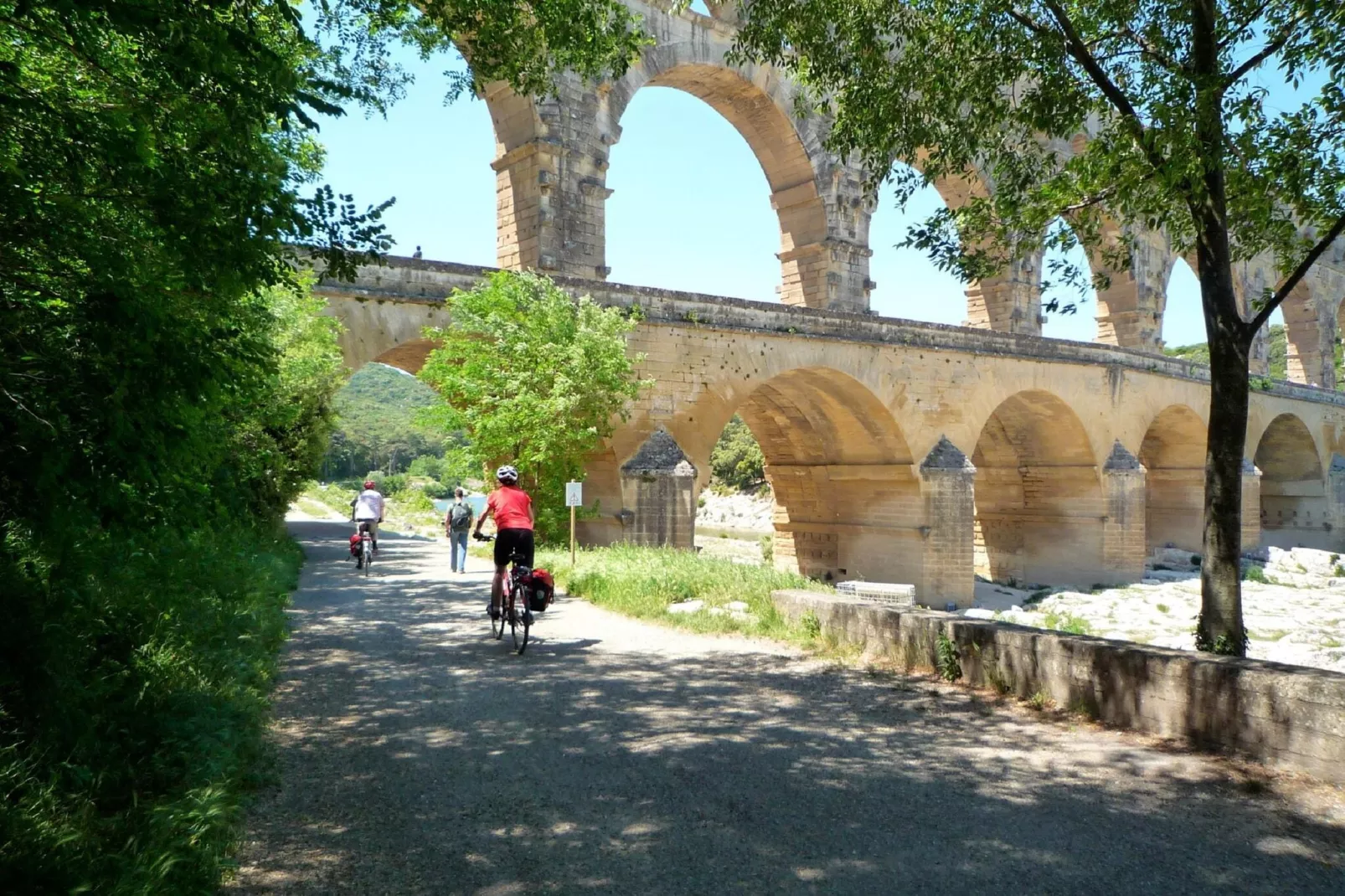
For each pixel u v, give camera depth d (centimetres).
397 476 11231
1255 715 588
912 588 2450
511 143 2642
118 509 475
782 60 1187
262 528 1866
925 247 1193
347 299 1945
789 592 1097
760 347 2633
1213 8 941
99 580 702
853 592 2475
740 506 7825
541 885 413
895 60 1181
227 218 485
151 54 460
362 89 849
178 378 472
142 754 504
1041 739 642
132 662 589
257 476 1688
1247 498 4594
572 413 2073
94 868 365
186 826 421
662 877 422
